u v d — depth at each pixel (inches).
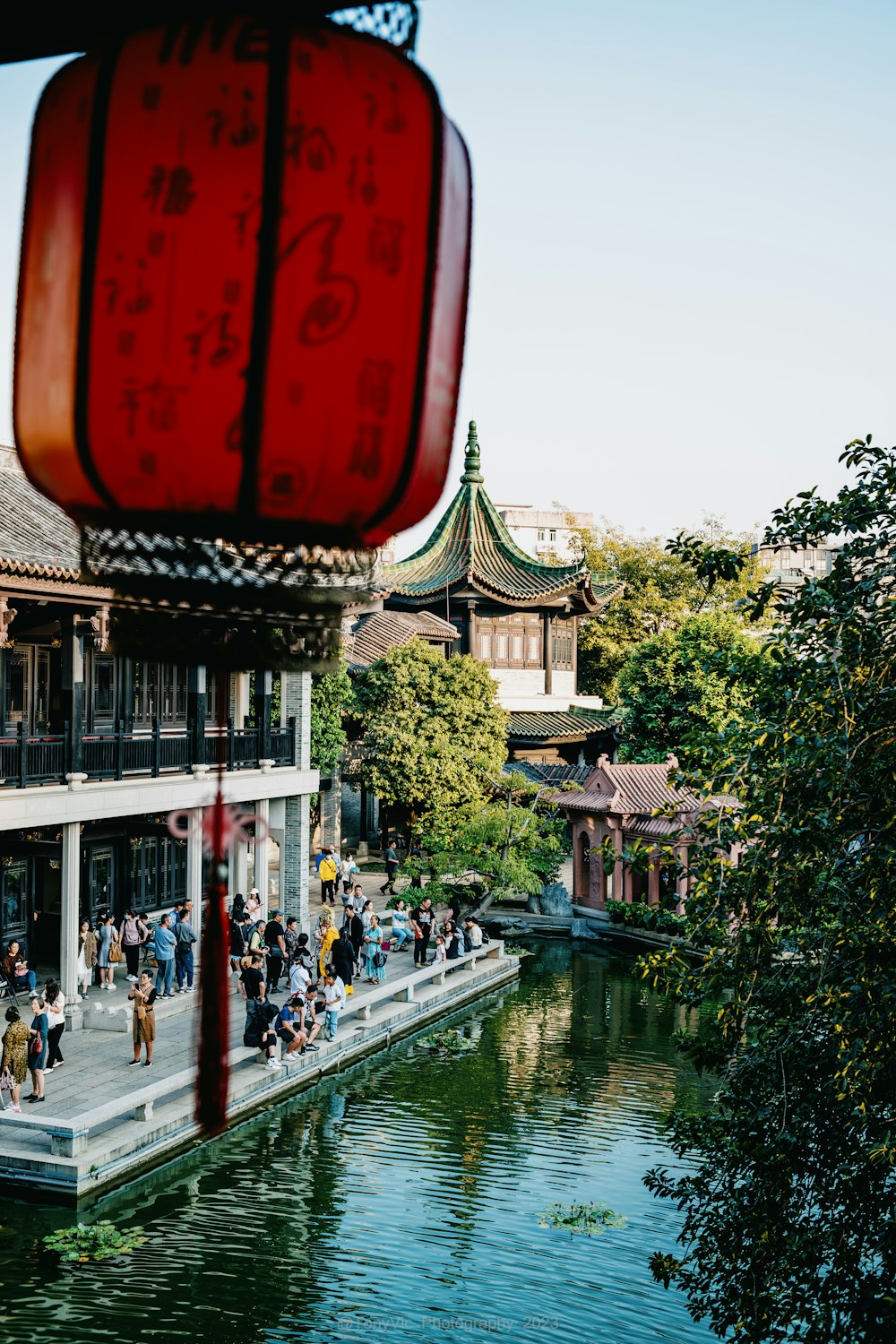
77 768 932.0
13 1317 546.6
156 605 78.2
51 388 76.0
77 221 74.6
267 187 72.0
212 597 77.9
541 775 1966.0
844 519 340.8
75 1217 654.5
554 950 1450.5
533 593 2143.2
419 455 78.1
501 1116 853.8
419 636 2025.1
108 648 79.1
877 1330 291.1
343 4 76.2
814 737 320.2
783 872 329.1
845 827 328.5
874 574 342.0
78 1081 803.4
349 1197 705.0
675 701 1732.3
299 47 72.9
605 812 1515.7
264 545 77.7
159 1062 850.1
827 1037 328.8
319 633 81.6
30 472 79.4
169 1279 592.7
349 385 74.2
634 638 2566.4
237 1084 825.5
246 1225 660.7
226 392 72.4
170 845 1195.3
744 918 345.4
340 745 1608.0
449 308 81.2
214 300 72.4
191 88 72.7
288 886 1253.7
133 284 73.2
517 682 2198.6
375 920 1159.0
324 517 76.2
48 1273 592.7
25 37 76.9
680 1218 679.7
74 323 74.5
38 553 858.1
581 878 1598.2
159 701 1203.2
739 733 358.9
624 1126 834.8
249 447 72.7
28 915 1024.2
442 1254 631.2
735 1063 353.1
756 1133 333.7
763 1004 346.9
